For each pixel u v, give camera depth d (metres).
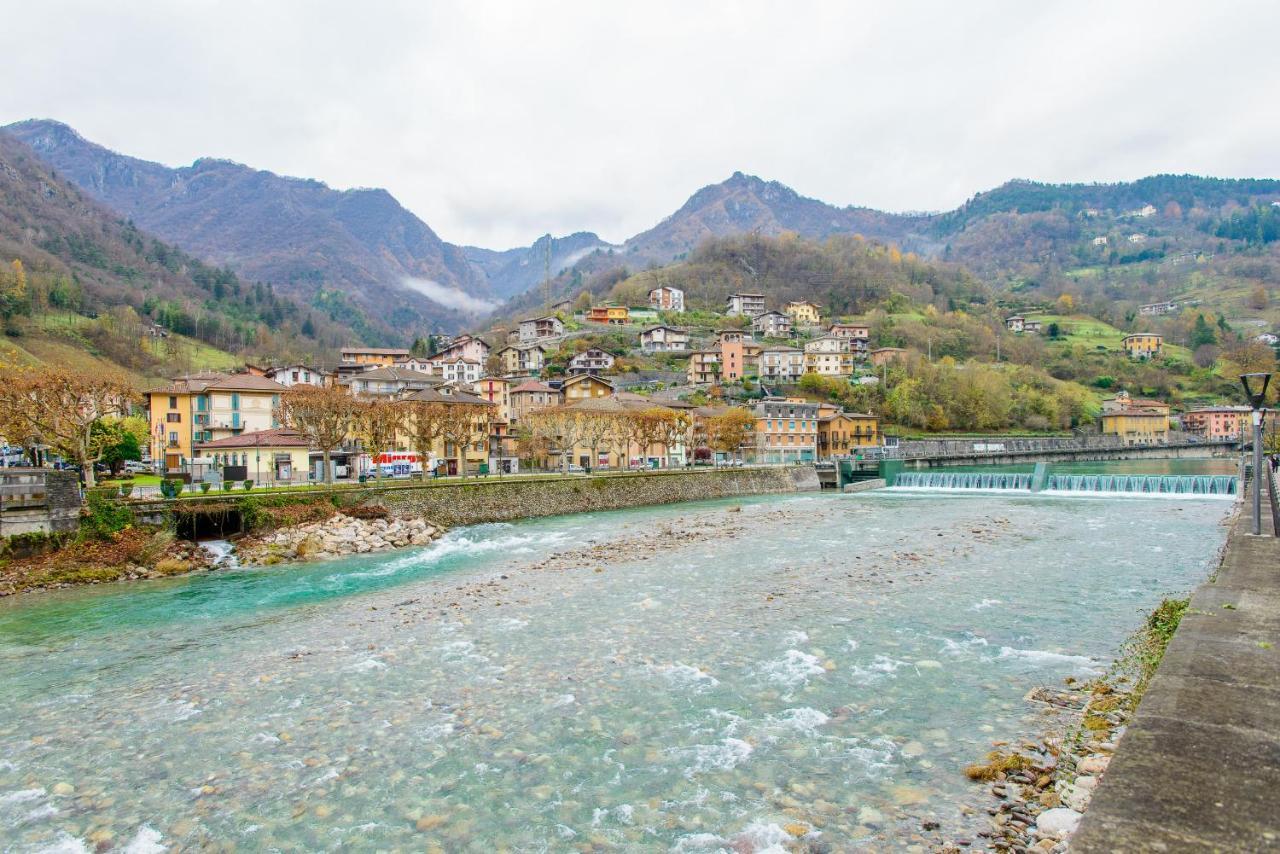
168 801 17.17
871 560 45.72
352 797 17.08
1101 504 81.31
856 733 19.58
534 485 80.81
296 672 26.03
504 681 24.34
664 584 39.25
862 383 188.88
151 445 99.50
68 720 22.23
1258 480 32.25
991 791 16.06
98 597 41.09
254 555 51.81
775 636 28.80
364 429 81.19
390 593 40.25
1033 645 27.06
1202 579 38.50
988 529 59.59
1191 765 10.12
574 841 15.02
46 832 16.00
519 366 189.88
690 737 19.67
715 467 111.88
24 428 59.88
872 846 14.26
